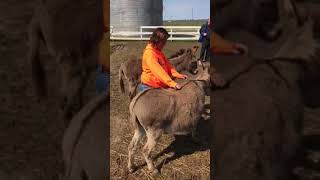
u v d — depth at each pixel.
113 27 24.89
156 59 4.61
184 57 6.58
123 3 24.48
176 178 4.43
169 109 4.36
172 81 4.46
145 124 4.39
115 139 5.28
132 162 4.56
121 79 6.36
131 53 13.01
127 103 6.91
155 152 5.07
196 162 4.73
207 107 5.54
